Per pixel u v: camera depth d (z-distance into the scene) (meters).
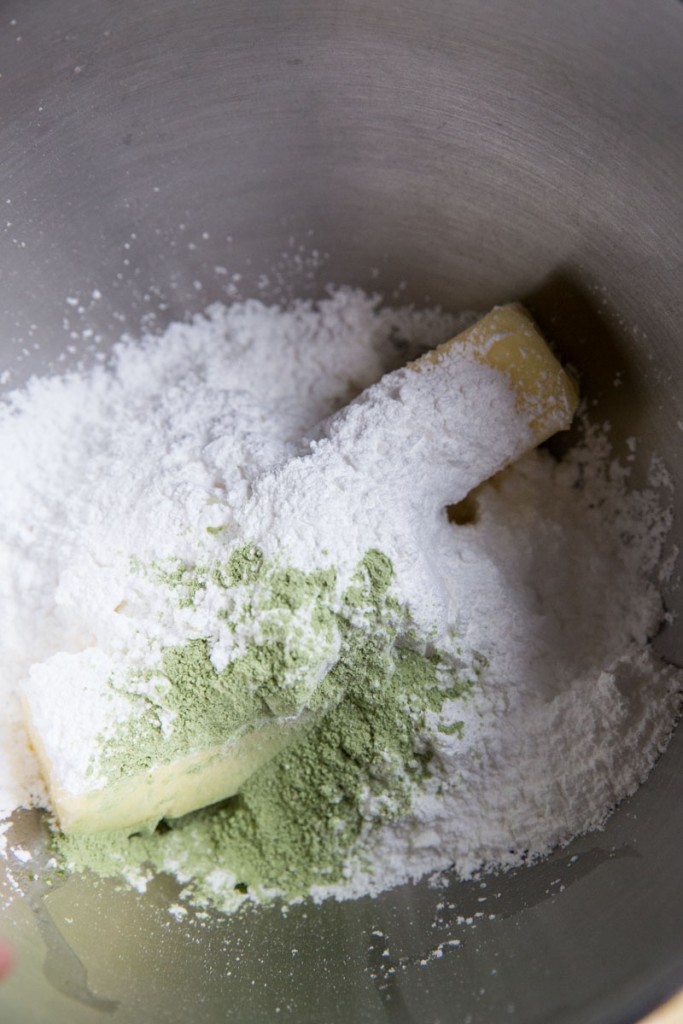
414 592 0.45
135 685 0.45
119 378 0.52
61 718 0.44
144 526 0.47
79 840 0.46
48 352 0.51
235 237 0.51
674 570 0.48
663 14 0.43
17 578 0.49
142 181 0.49
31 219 0.48
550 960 0.43
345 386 0.52
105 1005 0.43
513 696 0.47
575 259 0.48
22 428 0.50
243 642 0.45
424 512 0.47
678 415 0.47
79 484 0.49
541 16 0.44
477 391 0.48
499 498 0.50
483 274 0.50
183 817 0.48
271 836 0.47
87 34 0.46
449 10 0.45
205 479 0.48
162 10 0.46
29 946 0.44
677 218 0.45
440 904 0.46
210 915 0.47
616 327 0.48
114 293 0.51
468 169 0.48
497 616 0.48
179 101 0.48
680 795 0.45
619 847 0.45
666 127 0.44
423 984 0.44
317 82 0.47
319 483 0.46
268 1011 0.44
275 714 0.45
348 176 0.50
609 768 0.46
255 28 0.46
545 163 0.47
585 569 0.49
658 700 0.47
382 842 0.47
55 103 0.47
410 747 0.47
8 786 0.47
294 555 0.45
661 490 0.48
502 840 0.46
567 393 0.48
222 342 0.52
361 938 0.46
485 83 0.46
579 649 0.48
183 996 0.44
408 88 0.47
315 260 0.52
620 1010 0.40
